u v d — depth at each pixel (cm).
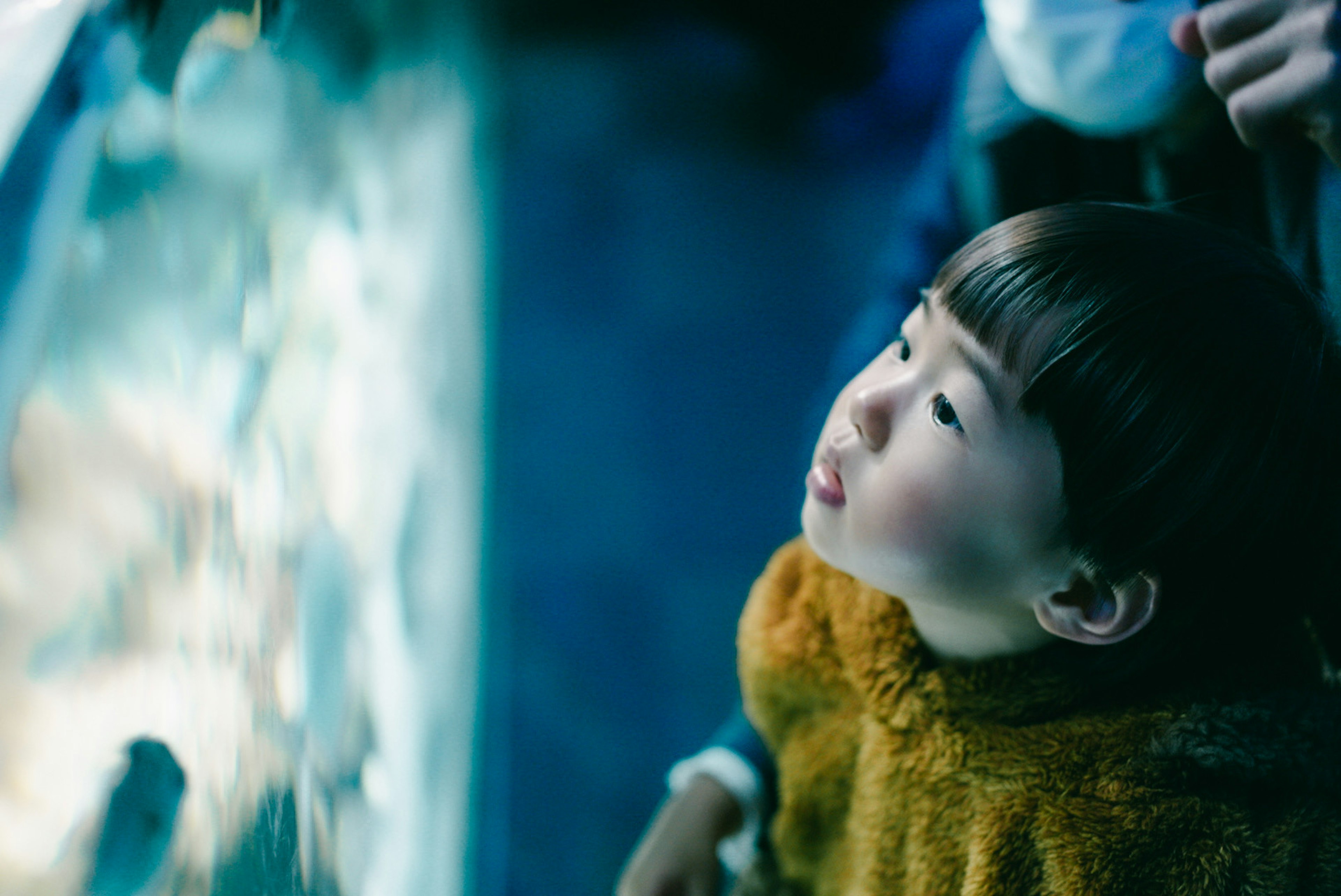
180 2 51
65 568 42
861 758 68
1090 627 57
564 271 208
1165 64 66
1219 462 53
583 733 145
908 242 97
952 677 62
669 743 146
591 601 160
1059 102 70
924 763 63
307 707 67
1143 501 54
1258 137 61
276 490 64
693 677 153
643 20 254
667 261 213
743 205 226
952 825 62
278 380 66
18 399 40
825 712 72
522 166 224
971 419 55
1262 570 57
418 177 135
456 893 112
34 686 40
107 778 42
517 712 145
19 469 40
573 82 240
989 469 55
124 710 44
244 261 59
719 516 174
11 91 44
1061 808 57
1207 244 57
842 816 72
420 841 99
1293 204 64
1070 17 67
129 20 47
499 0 237
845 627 69
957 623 63
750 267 214
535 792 138
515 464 176
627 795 140
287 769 61
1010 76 75
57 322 42
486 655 143
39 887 39
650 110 238
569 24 248
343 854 73
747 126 240
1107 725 58
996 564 57
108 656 43
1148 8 65
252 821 54
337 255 85
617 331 199
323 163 82
